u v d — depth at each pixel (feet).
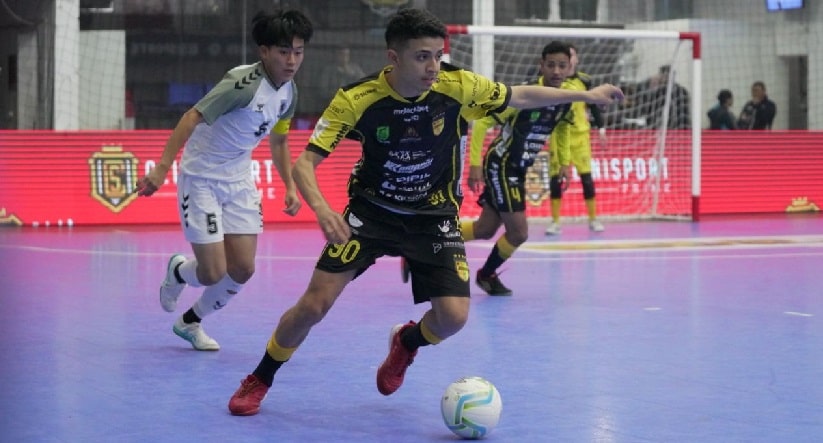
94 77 66.95
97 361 22.29
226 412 18.01
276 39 20.59
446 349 23.75
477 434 16.25
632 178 64.08
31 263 39.96
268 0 70.49
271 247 47.14
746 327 26.76
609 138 63.72
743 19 82.79
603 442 16.06
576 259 42.86
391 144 17.11
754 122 72.02
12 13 65.21
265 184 59.21
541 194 62.08
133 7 67.56
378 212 17.70
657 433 16.56
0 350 23.40
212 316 28.43
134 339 24.86
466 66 69.67
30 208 55.72
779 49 83.20
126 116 67.82
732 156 66.85
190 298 31.50
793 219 63.52
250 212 22.70
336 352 23.45
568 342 24.62
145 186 19.95
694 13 81.51
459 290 17.53
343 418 17.67
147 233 52.47
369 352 23.45
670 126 67.36
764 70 83.30
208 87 69.72
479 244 49.21
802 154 68.74
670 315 28.71
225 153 22.07
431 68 16.33
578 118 54.13
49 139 56.03
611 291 33.53
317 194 16.60
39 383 20.15
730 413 17.84
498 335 25.52
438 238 17.76
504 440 16.21
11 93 66.03
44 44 65.41
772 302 31.22
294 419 17.58
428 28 16.15
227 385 20.11
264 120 21.59
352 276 17.79
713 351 23.56
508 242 31.76
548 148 62.54
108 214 56.70
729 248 47.09
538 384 20.15
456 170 17.97
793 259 42.91
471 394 16.25
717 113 70.59
